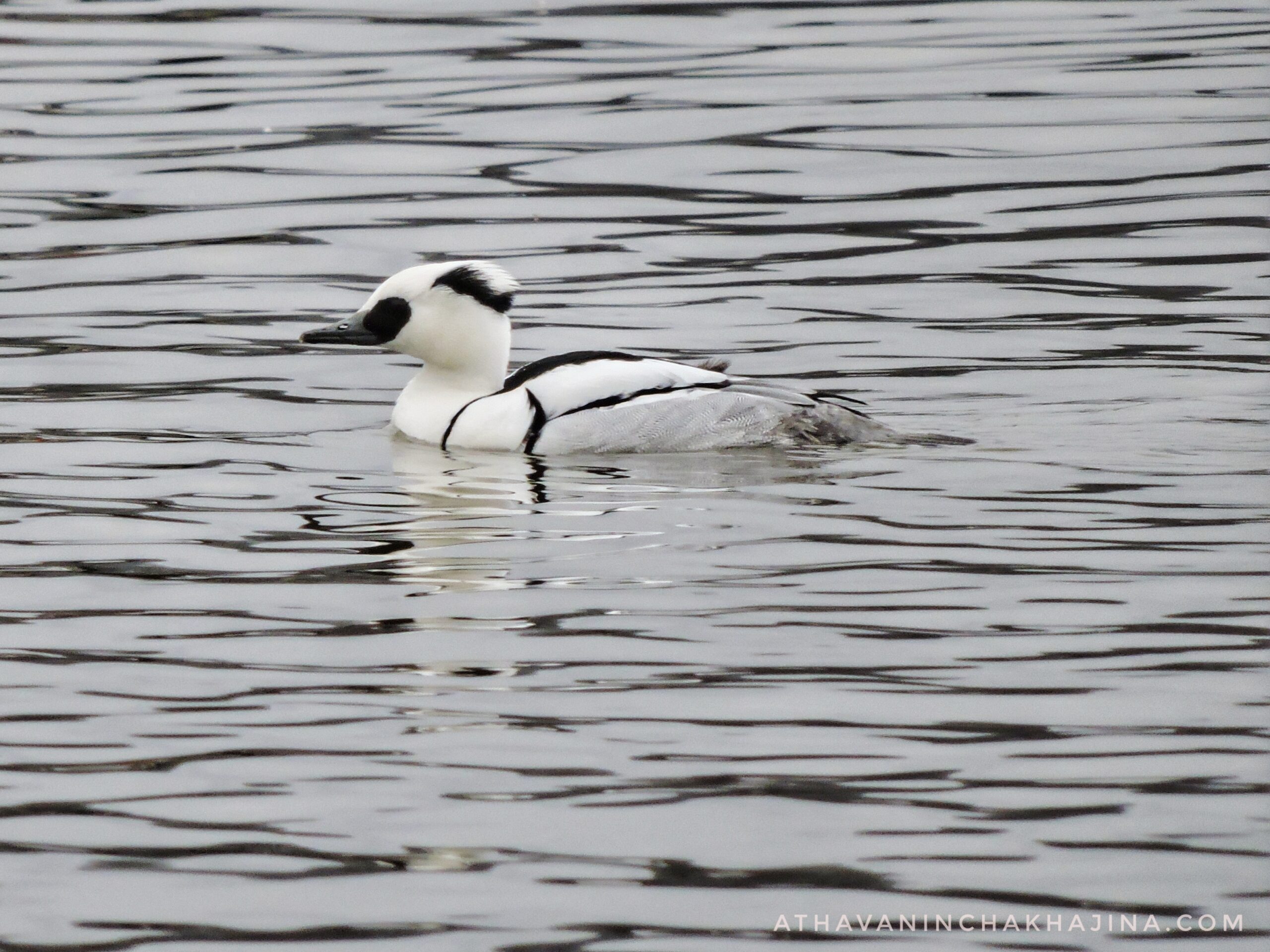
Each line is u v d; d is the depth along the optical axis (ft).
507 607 37.09
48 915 26.11
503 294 51.49
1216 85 90.58
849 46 100.83
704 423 49.03
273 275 68.13
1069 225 72.33
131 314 63.82
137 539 41.78
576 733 31.30
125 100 91.45
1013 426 50.70
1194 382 54.54
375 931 25.62
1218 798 28.76
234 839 28.04
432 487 45.80
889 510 43.19
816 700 32.48
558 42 102.27
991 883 26.61
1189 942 25.18
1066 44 100.22
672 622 36.17
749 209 75.41
